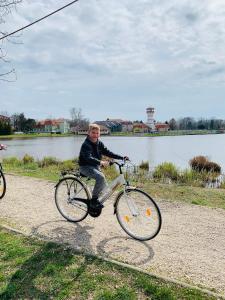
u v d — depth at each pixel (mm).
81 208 3746
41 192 5414
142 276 2533
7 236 3330
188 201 5160
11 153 19422
